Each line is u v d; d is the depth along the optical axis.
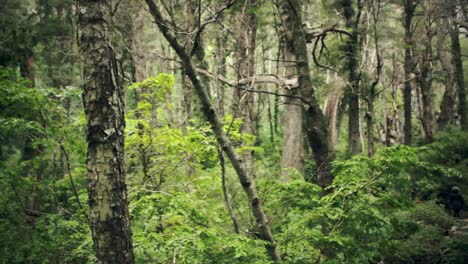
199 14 5.51
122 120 4.32
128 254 4.22
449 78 27.50
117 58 4.74
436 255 9.80
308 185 6.75
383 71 30.23
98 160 4.14
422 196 14.33
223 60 11.95
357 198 6.26
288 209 6.94
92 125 4.15
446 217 11.88
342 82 18.14
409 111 23.12
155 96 7.92
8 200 6.05
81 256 6.00
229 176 9.36
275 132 28.56
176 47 5.43
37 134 6.56
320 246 6.29
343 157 19.83
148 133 6.99
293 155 11.48
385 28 24.73
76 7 4.24
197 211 6.38
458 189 14.36
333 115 18.11
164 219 6.71
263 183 7.29
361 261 6.03
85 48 4.19
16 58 12.30
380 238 6.22
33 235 5.81
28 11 15.77
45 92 6.43
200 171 7.76
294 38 10.75
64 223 6.05
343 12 18.59
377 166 6.16
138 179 7.38
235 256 5.35
